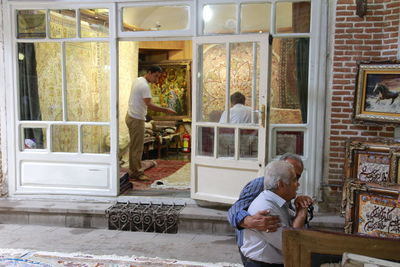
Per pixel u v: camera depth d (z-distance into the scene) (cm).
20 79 507
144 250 398
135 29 482
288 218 243
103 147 501
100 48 489
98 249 401
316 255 175
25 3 490
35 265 353
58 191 506
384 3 422
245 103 445
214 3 458
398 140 404
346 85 437
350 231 374
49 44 497
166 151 866
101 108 496
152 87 913
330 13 436
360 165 409
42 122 505
